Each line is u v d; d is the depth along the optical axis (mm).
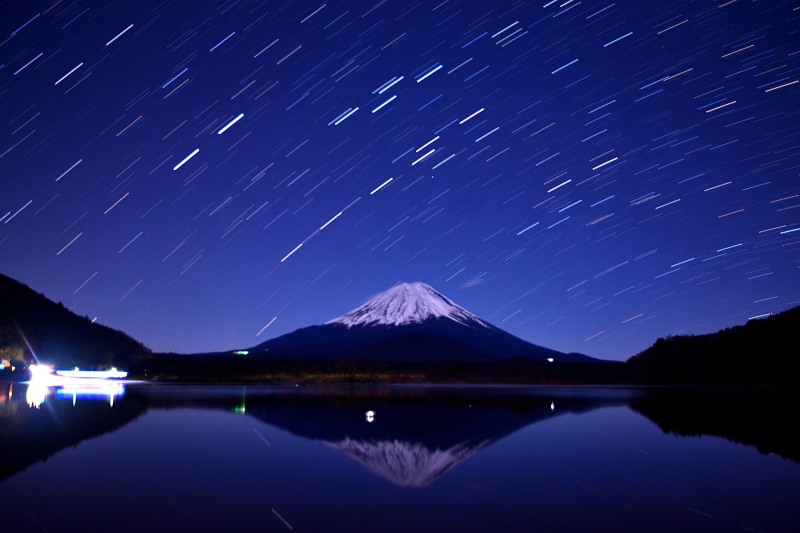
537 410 29547
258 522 9352
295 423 22922
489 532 8953
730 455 15859
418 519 9625
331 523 9367
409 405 32625
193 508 10125
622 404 33375
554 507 10438
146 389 49094
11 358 77438
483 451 16500
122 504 10312
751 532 9047
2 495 10820
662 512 10148
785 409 28656
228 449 16344
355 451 16281
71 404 30344
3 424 21109
